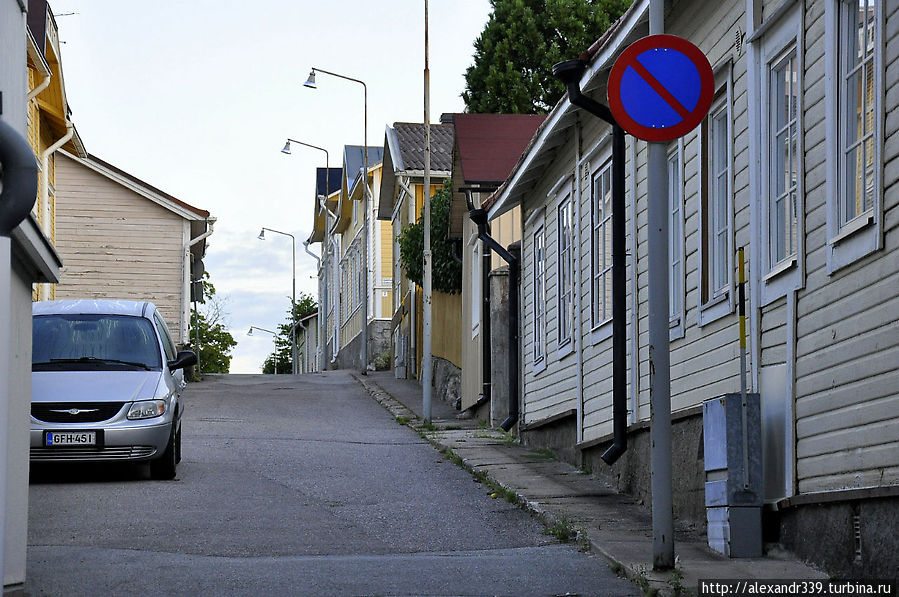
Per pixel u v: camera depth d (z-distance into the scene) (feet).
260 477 50.62
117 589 26.78
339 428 75.05
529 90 166.40
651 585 26.05
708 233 37.35
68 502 43.09
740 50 34.78
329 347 230.68
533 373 63.52
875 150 25.76
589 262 51.62
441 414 86.22
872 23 26.50
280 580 27.84
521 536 36.55
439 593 26.30
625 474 44.75
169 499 44.01
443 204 97.30
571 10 168.25
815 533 28.07
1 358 18.76
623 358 42.11
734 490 30.42
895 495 23.86
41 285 95.71
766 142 32.60
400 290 138.41
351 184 176.76
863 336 26.32
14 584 25.94
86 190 119.85
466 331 85.05
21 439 26.35
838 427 27.45
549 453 57.47
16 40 26.09
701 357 37.50
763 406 32.17
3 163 17.16
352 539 35.96
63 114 91.30
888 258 25.23
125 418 48.73
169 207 120.47
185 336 120.37
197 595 26.08
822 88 28.81
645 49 27.84
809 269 29.30
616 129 42.47
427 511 41.78
